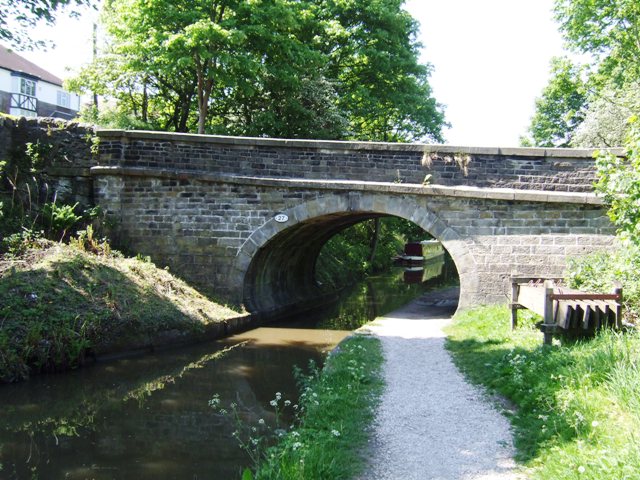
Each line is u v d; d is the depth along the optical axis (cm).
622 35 2477
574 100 3947
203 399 885
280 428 743
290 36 2158
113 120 2336
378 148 1416
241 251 1458
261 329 1492
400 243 4719
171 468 625
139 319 1143
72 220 1382
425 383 823
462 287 1353
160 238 1490
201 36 1791
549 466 480
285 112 2264
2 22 1359
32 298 1029
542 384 668
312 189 1425
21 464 637
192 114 2653
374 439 598
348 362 943
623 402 537
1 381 898
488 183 1369
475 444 572
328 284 2342
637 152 777
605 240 1284
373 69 2652
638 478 395
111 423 773
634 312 888
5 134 1448
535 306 934
